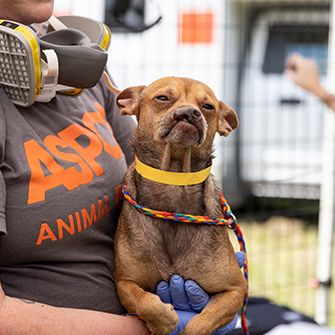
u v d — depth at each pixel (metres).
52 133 2.56
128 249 2.72
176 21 6.20
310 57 7.69
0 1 2.59
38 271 2.43
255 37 7.57
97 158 2.68
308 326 3.81
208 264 2.72
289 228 7.97
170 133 2.68
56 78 2.52
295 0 7.64
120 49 5.92
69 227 2.46
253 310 3.99
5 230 2.25
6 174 2.34
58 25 2.89
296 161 8.02
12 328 2.17
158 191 2.76
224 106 3.06
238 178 7.88
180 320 2.65
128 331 2.48
